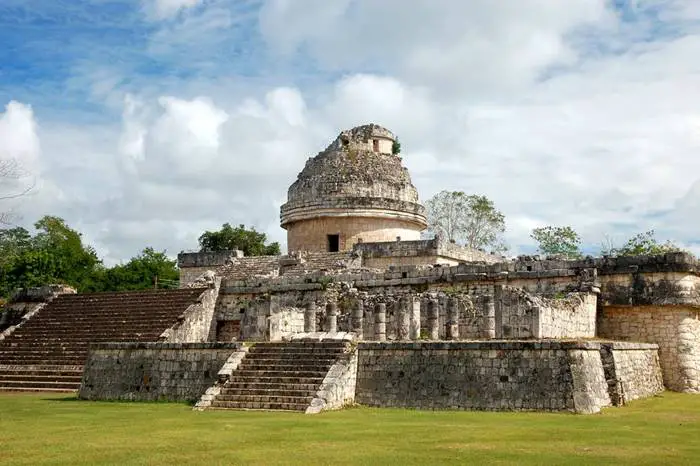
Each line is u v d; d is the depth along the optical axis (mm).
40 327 36844
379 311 27141
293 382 22156
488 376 21078
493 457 13195
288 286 36844
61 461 13109
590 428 16938
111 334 34750
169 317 35688
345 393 21953
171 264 70125
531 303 25609
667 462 12656
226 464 12727
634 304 29594
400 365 22156
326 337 23469
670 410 21094
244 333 29906
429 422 18094
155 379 25047
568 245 61719
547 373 20516
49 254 60594
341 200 44125
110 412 21078
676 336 29031
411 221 45656
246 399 21859
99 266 70812
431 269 33969
